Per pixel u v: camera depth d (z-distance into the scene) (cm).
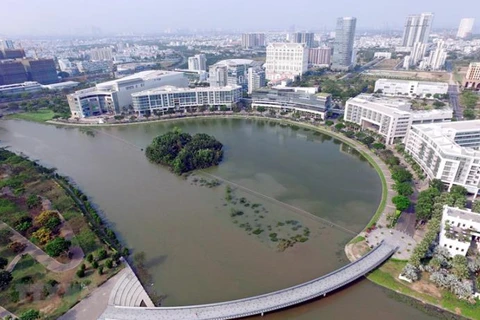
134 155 19238
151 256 10400
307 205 13400
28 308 8244
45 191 14475
